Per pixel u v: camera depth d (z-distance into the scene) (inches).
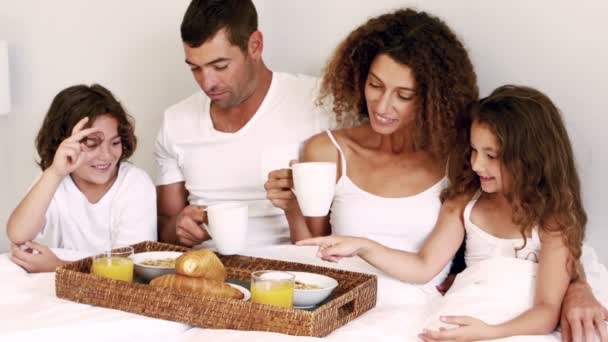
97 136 73.0
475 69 78.0
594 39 71.9
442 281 68.4
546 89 74.9
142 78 98.3
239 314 51.8
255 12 75.1
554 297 57.1
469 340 52.0
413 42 65.5
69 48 102.0
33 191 68.9
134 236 75.8
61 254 71.4
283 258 68.1
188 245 70.4
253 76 75.9
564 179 60.7
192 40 71.3
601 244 74.6
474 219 65.4
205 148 79.5
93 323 51.9
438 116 66.8
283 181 67.0
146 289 54.5
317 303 56.1
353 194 70.8
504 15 75.6
